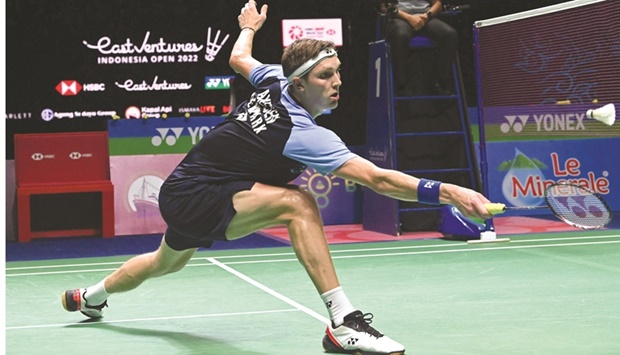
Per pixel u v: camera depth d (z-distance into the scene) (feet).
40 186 40.32
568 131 39.40
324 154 15.89
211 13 49.47
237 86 40.93
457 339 17.63
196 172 16.83
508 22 37.78
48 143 41.34
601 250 31.22
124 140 41.60
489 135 42.93
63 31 48.37
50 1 48.14
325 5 51.39
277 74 17.65
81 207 41.78
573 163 44.06
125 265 19.53
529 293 23.06
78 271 30.01
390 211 38.34
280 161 16.35
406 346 17.04
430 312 20.75
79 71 48.73
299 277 27.02
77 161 41.50
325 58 16.21
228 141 16.60
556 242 33.83
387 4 38.88
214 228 16.67
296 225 16.30
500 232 37.99
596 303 21.39
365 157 41.75
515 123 42.16
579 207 18.67
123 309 22.06
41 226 41.32
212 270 28.76
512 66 37.78
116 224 41.47
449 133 38.93
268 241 37.47
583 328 18.47
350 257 31.27
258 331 18.95
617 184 44.24
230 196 16.47
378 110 39.04
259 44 51.19
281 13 51.03
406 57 38.01
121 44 48.91
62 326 20.02
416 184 15.23
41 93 48.47
